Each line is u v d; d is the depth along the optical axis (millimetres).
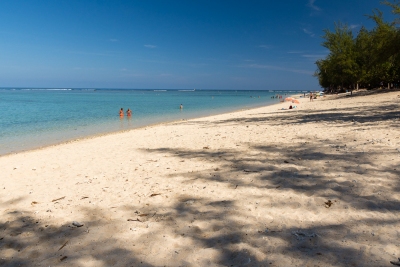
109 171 7582
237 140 10742
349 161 6457
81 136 17328
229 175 6320
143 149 10516
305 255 3156
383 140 8164
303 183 5367
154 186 6008
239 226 3971
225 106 48406
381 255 3018
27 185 6844
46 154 11125
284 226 3861
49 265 3354
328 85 81312
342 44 49938
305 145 8688
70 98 83812
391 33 27953
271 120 18234
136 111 37750
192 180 6207
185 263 3197
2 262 3498
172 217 4438
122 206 5035
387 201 4289
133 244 3705
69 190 6184
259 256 3203
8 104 51469
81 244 3795
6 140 16094
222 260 3207
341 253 3131
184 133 14438
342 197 4590
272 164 6871
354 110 20094
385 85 53062
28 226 4473
